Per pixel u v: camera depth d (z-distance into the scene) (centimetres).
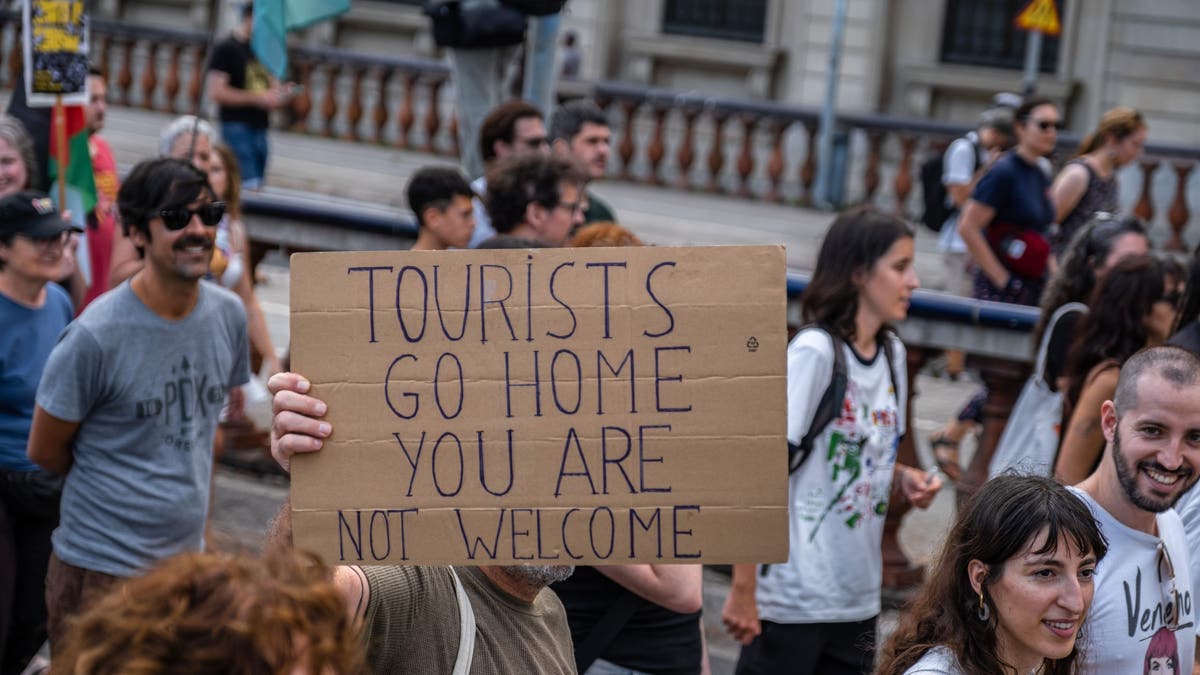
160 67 2238
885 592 634
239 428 748
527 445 255
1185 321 448
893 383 450
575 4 2441
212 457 461
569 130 688
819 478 435
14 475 470
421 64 2009
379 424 256
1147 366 341
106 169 686
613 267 254
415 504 255
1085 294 522
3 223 462
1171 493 337
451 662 262
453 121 1997
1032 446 527
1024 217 794
